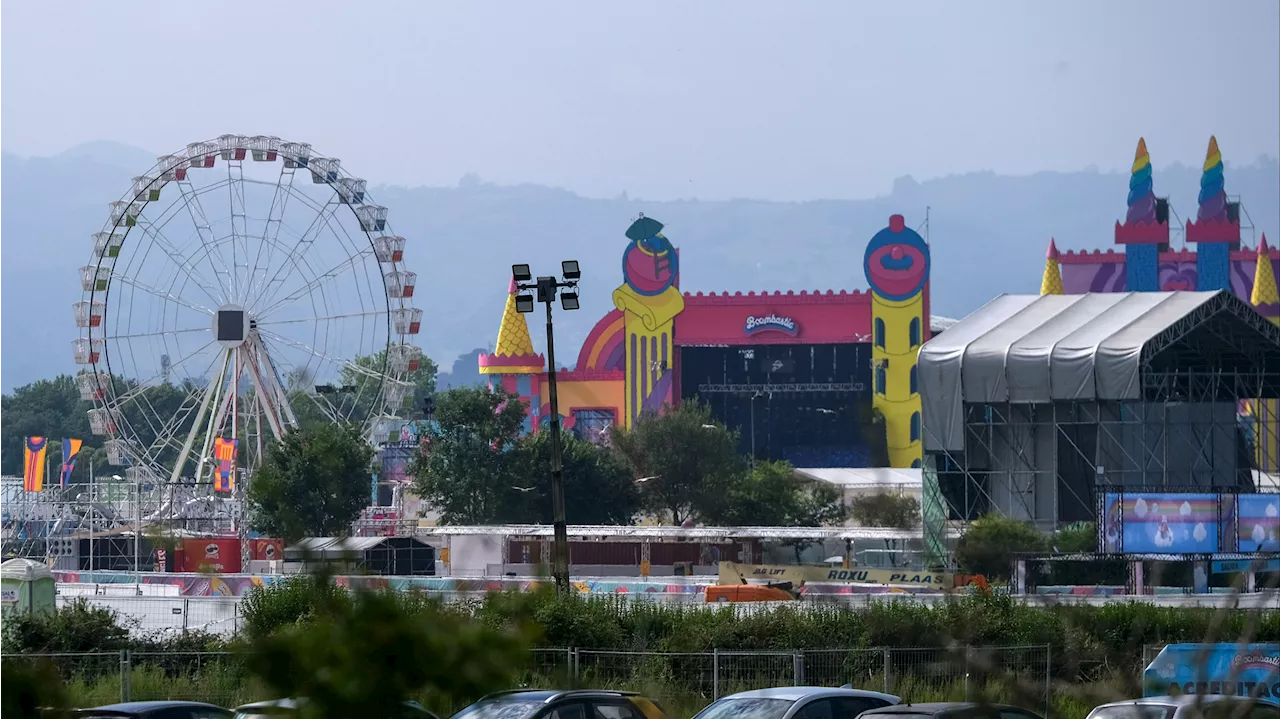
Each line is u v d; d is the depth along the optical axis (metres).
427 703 76.12
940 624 150.75
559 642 155.25
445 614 73.06
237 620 152.38
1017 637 139.75
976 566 138.00
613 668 149.62
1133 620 153.12
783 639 165.62
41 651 162.88
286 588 94.50
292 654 70.94
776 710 109.81
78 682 147.12
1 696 80.06
